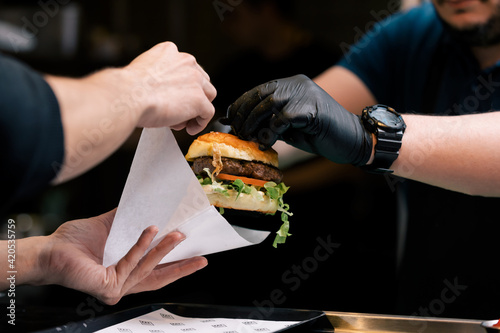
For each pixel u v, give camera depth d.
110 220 1.41
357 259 3.19
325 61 3.17
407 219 2.12
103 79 1.02
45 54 3.63
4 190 0.81
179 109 1.10
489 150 1.46
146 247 1.20
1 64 0.82
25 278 1.27
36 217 3.46
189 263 1.43
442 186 1.54
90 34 3.65
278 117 1.31
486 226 1.89
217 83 3.24
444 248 1.98
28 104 0.80
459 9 1.78
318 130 1.34
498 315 1.89
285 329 1.27
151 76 1.09
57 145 0.84
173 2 3.61
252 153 1.46
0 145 0.78
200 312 1.44
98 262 1.33
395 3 2.99
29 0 3.53
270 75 3.22
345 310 3.15
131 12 3.65
